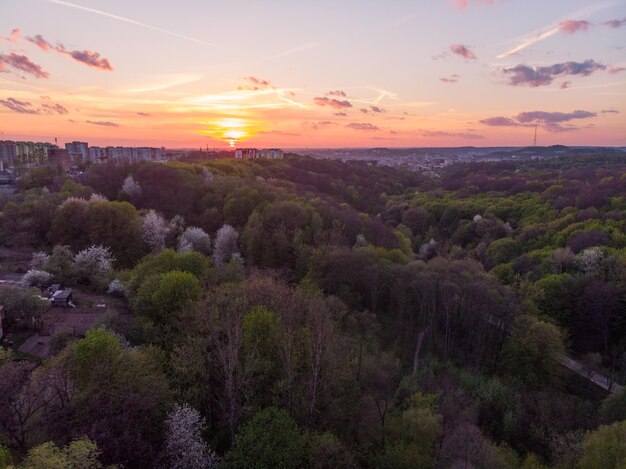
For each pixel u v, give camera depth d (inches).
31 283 2568.9
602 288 2842.0
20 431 1195.9
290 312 2028.8
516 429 1862.7
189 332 1803.6
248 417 1496.1
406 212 6171.3
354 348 2103.8
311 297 2369.6
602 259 3309.5
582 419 1979.6
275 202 4180.6
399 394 1953.7
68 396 1330.0
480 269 3149.6
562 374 2407.7
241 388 1545.3
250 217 3799.2
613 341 2844.5
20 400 1227.9
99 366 1374.3
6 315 2014.0
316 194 6328.7
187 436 1279.5
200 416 1504.7
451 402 1825.8
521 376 2320.4
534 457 1673.2
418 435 1611.7
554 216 4975.4
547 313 2942.9
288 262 3444.9
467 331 2704.2
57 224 3543.3
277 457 1235.9
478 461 1531.7
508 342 2498.8
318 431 1524.4
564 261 3449.8
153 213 3735.2
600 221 4237.2
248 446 1254.3
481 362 2541.8
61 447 1163.9
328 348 1736.0
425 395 1865.2
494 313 2620.6
